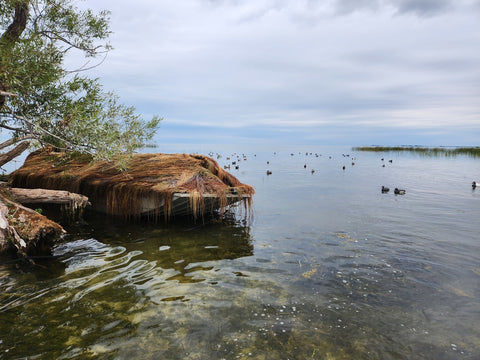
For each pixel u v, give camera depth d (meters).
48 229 8.74
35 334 4.73
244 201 12.71
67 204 13.20
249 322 5.14
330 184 25.17
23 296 5.98
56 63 9.59
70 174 14.22
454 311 5.52
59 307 5.57
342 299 5.97
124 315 5.31
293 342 4.62
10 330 4.83
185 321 5.14
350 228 11.49
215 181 12.84
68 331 4.82
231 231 11.09
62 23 10.01
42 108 9.80
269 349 4.46
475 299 5.95
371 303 5.82
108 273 7.17
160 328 4.93
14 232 8.20
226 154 81.44
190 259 8.15
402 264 7.77
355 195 19.66
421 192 20.83
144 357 4.23
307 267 7.60
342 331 4.93
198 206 11.95
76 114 9.67
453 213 14.10
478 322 5.17
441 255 8.44
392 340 4.70
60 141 10.12
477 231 10.93
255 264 7.80
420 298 6.01
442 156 75.00
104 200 13.08
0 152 11.28
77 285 6.50
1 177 16.58
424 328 5.02
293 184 25.14
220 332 4.86
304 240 9.95
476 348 4.50
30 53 8.50
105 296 6.02
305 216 13.64
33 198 10.56
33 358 4.18
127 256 8.34
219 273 7.21
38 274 7.09
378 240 9.89
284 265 7.74
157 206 11.48
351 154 90.31
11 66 8.10
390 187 23.31
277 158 69.62
